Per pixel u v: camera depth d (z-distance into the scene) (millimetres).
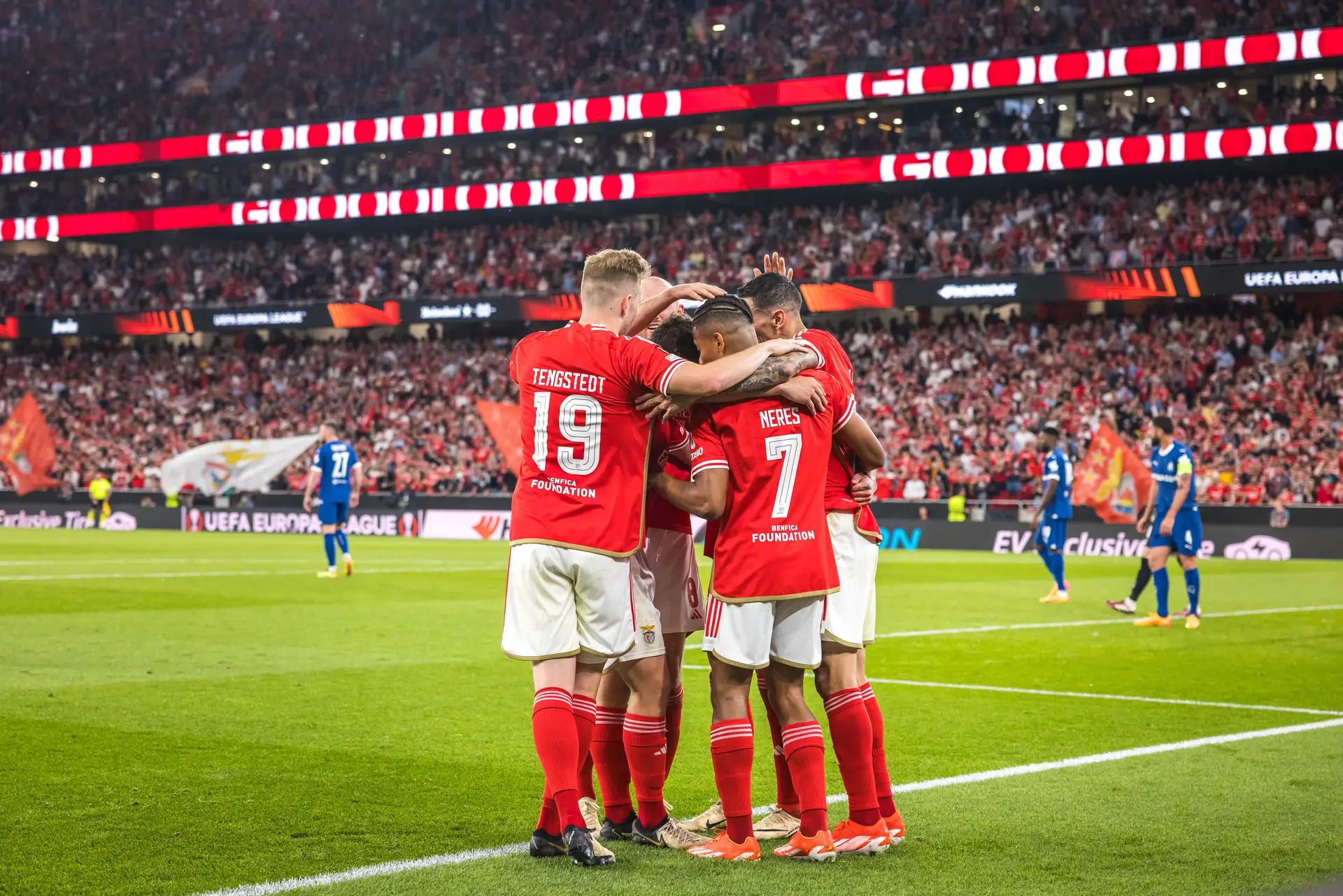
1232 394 37094
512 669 10625
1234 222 38312
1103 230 40281
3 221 50250
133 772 6609
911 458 38312
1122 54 37219
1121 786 6520
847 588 5551
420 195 45062
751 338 5371
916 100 42938
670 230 46969
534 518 5316
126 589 18156
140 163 49344
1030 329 40719
